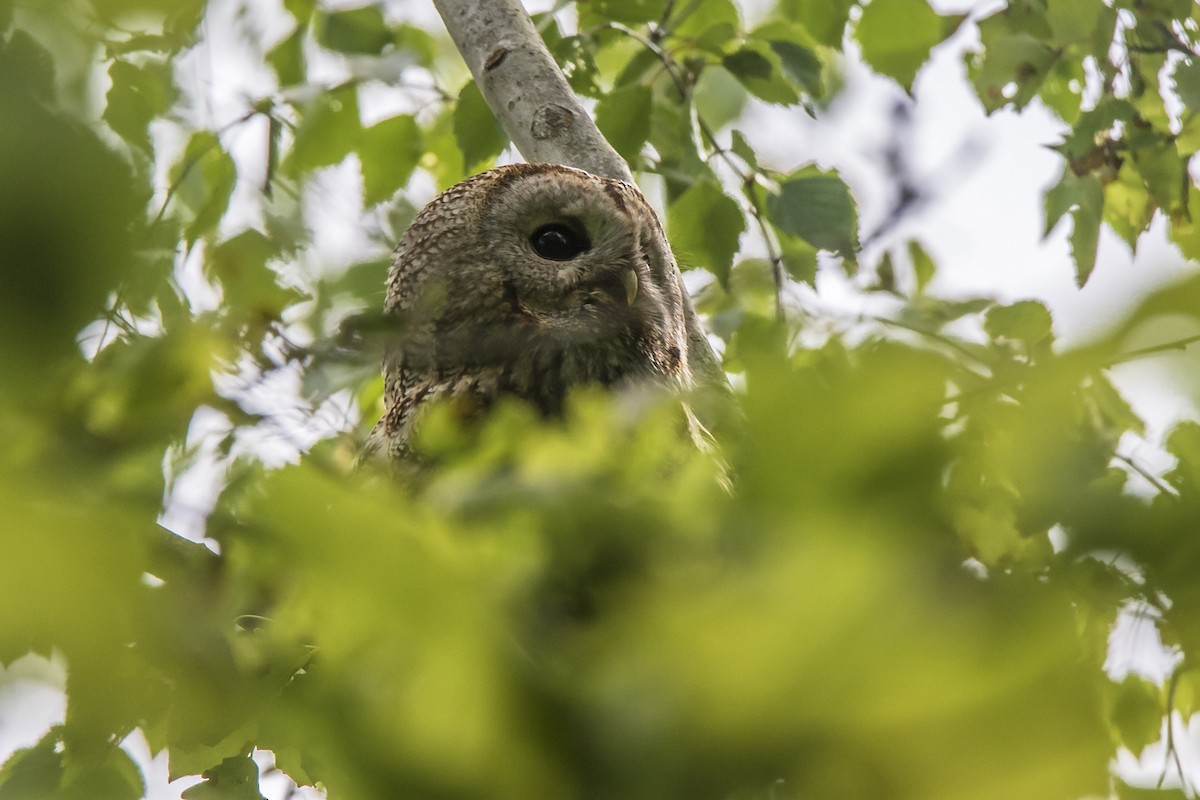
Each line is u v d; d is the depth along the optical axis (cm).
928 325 988
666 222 1042
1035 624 245
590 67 1052
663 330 967
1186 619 279
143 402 319
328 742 269
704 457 328
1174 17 1039
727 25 1042
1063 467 269
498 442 384
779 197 975
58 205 229
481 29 987
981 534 269
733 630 243
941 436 245
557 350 920
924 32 1051
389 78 1012
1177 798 371
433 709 258
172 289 393
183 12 262
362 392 1106
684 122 1038
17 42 233
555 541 318
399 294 967
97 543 248
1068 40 1017
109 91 273
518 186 954
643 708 253
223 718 347
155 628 295
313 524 260
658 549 308
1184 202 1025
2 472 255
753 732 246
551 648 271
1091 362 232
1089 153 1008
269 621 362
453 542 283
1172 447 310
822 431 244
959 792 244
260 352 351
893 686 238
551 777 257
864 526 239
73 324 233
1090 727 251
